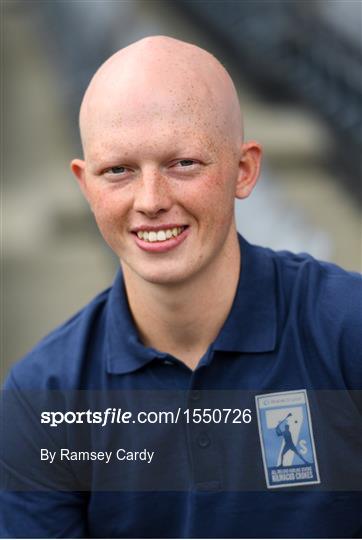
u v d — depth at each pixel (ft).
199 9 75.00
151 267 12.26
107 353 13.39
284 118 53.88
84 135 12.29
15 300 45.65
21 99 81.00
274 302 13.26
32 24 111.04
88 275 47.70
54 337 14.16
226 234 12.53
